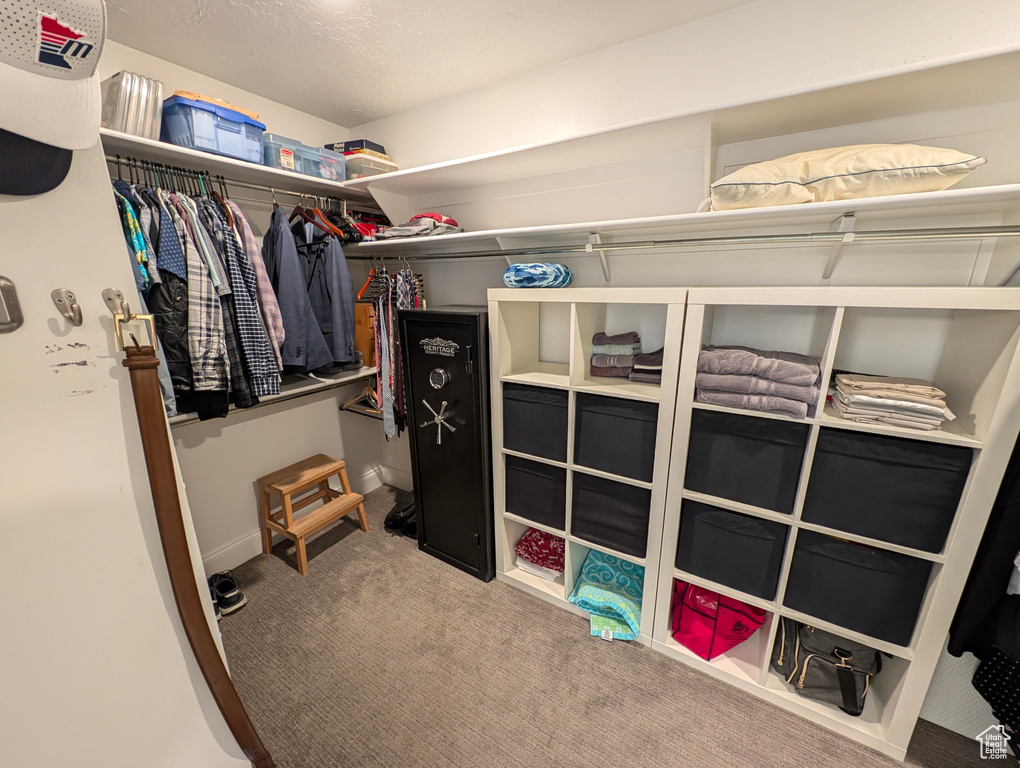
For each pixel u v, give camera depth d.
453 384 1.88
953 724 1.33
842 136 1.31
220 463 2.05
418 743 1.31
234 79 1.80
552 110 1.76
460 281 2.33
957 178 0.96
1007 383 0.97
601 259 1.67
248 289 1.62
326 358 1.94
